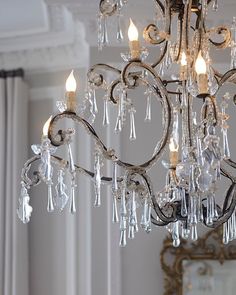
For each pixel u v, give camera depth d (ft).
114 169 8.82
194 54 9.45
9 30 16.72
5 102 16.70
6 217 16.07
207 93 8.35
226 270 15.03
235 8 15.40
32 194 16.62
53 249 16.33
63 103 9.18
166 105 8.85
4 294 15.79
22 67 17.29
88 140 16.21
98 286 15.03
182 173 8.62
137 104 15.69
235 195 9.09
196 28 9.55
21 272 15.90
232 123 15.75
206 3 9.58
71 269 16.10
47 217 16.47
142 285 15.06
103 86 9.73
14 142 16.40
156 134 15.62
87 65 16.51
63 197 9.02
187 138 9.29
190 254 15.05
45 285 16.21
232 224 9.43
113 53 15.81
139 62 8.79
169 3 9.45
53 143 8.59
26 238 16.15
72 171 8.80
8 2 15.46
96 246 15.17
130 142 15.55
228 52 16.06
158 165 15.44
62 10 15.80
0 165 16.33
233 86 15.71
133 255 15.14
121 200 8.96
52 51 17.06
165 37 9.47
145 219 9.07
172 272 15.02
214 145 8.13
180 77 9.62
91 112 9.81
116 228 15.16
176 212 9.10
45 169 8.56
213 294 14.93
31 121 17.01
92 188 15.42
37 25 16.48
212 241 15.19
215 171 8.33
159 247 15.19
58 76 17.11
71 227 16.25
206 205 9.27
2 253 15.97
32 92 17.15
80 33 16.35
